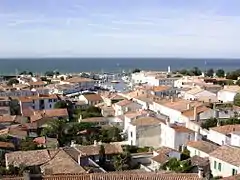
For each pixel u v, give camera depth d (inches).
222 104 4763.8
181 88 6815.9
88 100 6038.4
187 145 3100.4
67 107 5659.5
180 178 1624.0
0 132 3853.3
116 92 7150.6
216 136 3253.0
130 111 4650.6
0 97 5935.0
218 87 6422.2
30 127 4224.9
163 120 3779.5
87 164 2475.4
